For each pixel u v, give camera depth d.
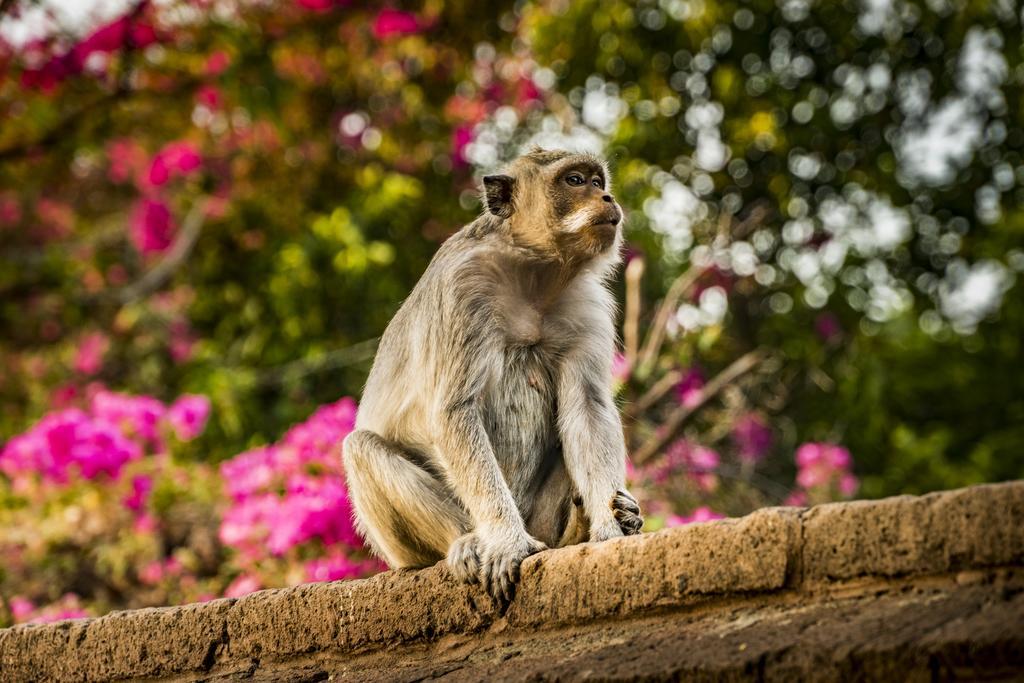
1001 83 15.12
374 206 15.23
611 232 7.65
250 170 16.12
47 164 16.27
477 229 7.86
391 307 15.31
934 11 14.89
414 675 6.21
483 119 15.70
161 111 15.61
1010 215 16.36
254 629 6.82
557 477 7.60
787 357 14.27
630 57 14.82
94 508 12.38
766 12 14.95
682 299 13.41
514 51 15.54
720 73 14.82
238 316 15.96
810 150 15.05
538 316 7.70
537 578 6.07
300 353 15.19
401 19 15.16
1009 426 16.84
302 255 15.02
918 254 15.52
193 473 12.86
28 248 18.52
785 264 14.81
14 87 14.86
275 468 11.06
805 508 5.24
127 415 13.44
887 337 15.47
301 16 15.30
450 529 7.25
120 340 16.92
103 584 11.97
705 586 5.40
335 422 11.23
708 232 14.53
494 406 7.54
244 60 15.14
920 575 4.88
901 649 4.61
